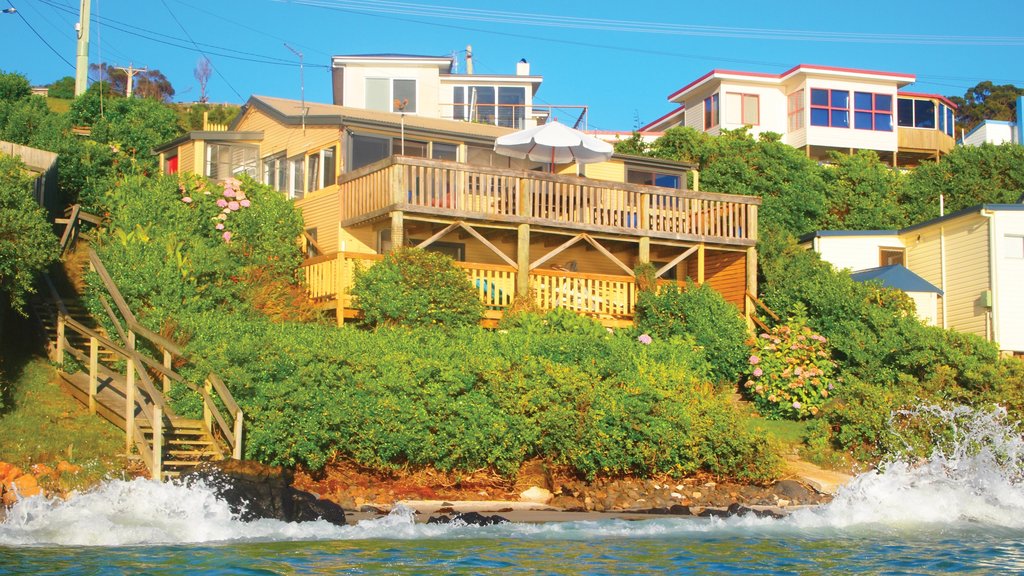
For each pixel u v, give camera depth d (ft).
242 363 63.72
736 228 100.53
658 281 95.81
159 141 130.11
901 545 54.65
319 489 62.28
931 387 81.82
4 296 71.97
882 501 66.03
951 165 142.10
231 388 62.80
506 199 90.99
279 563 45.14
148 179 94.43
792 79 184.34
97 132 127.24
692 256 108.88
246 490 56.03
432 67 183.73
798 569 47.32
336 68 182.50
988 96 313.32
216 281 81.20
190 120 206.49
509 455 66.59
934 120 189.67
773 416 85.51
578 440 67.82
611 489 68.13
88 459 59.21
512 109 194.90
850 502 66.13
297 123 101.55
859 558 50.47
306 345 66.74
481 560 47.29
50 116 112.27
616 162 115.03
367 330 82.58
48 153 91.25
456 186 88.99
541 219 91.61
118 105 137.59
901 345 86.89
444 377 66.90
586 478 69.00
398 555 47.88
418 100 182.60
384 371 66.33
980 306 102.01
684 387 74.02
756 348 89.30
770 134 143.23
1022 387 81.97
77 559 44.86
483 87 194.90
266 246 89.25
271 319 79.25
